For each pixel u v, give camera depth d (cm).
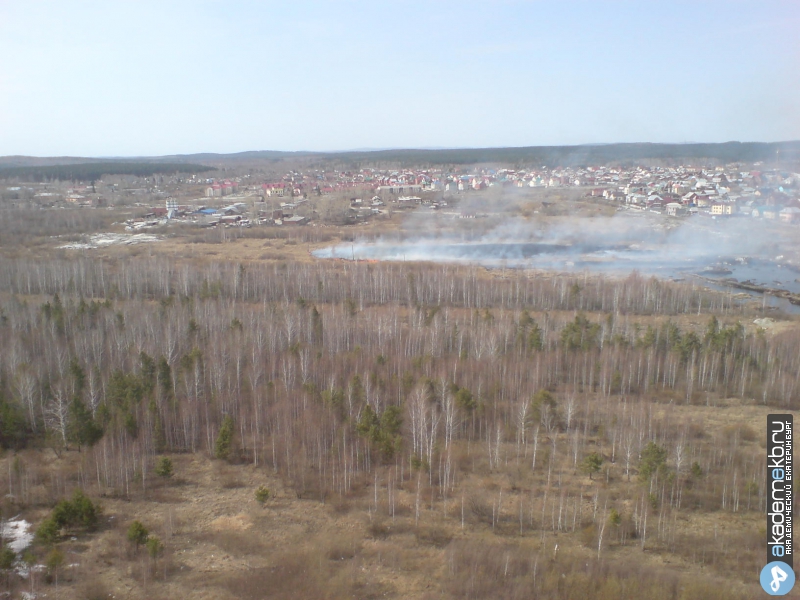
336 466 5344
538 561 4084
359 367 6962
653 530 4525
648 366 7038
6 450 5538
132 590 3869
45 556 4162
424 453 5397
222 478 5241
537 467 5381
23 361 6762
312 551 4244
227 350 7138
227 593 3841
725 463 5341
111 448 5241
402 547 4331
